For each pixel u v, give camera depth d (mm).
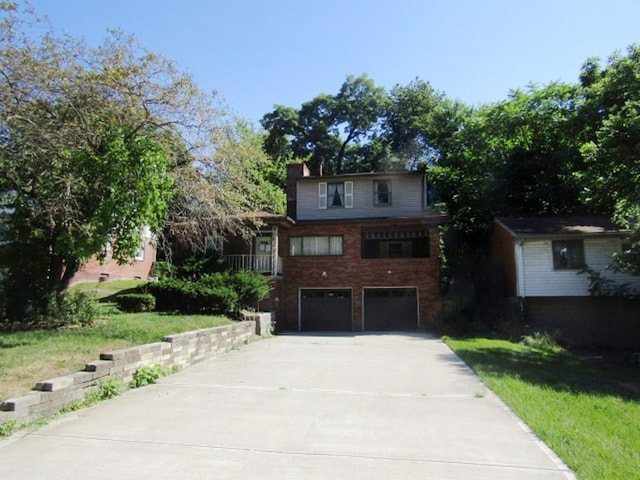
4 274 11602
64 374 6918
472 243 27359
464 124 30375
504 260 22141
